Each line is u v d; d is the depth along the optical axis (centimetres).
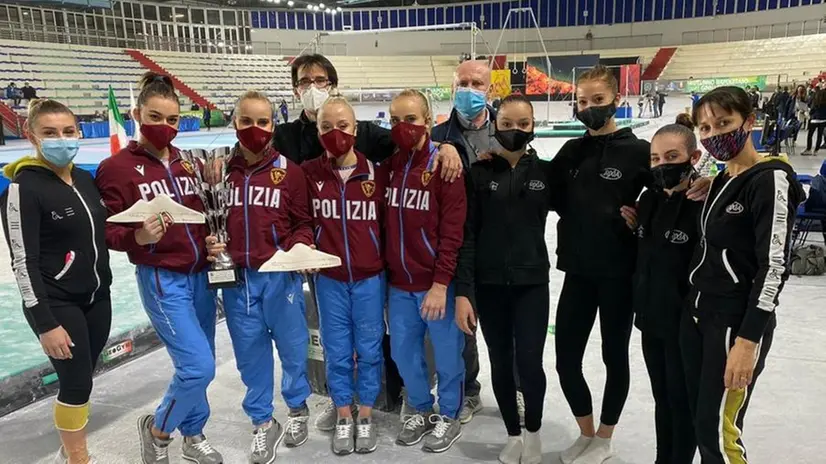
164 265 214
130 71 2639
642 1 3288
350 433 246
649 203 200
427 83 3397
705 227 171
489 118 261
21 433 255
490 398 289
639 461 229
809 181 613
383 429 262
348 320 244
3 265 511
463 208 225
